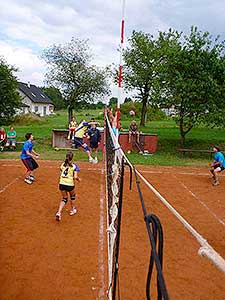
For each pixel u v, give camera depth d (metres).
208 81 17.25
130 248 6.20
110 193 6.87
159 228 1.97
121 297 4.56
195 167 15.68
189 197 10.28
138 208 8.78
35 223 7.39
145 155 18.16
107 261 5.66
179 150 18.27
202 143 21.20
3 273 5.15
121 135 18.89
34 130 26.53
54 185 10.84
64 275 5.16
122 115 42.22
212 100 17.77
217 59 17.73
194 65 17.59
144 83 29.75
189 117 18.61
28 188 10.38
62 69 28.06
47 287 4.81
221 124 17.97
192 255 6.04
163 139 21.91
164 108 19.14
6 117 21.44
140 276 5.17
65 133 19.34
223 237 7.04
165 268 5.49
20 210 8.27
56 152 17.95
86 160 15.73
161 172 14.05
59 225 7.32
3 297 4.53
